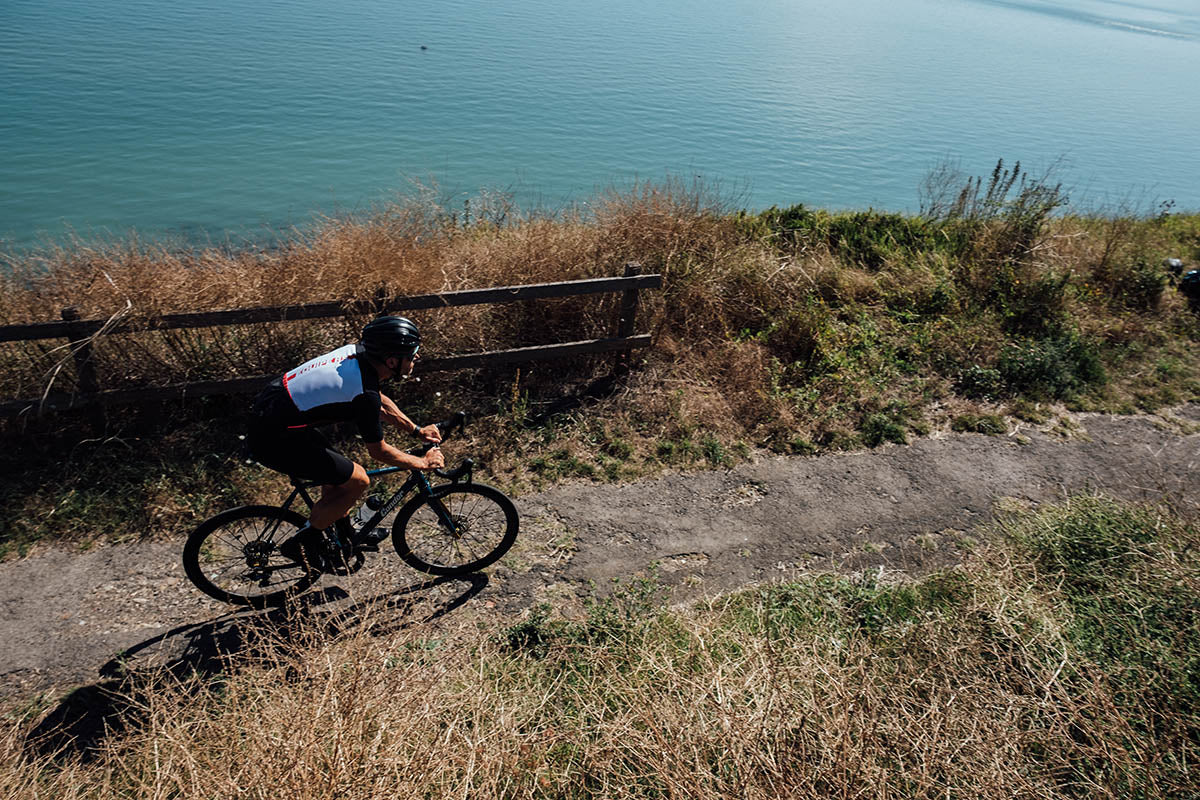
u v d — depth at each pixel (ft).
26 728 12.06
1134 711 12.21
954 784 10.32
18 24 133.18
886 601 15.83
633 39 200.44
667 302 25.80
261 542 14.43
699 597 16.15
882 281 30.63
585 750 11.20
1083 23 441.27
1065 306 29.91
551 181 73.56
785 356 25.53
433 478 18.70
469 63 140.97
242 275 20.47
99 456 18.15
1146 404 25.64
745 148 98.43
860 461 21.56
